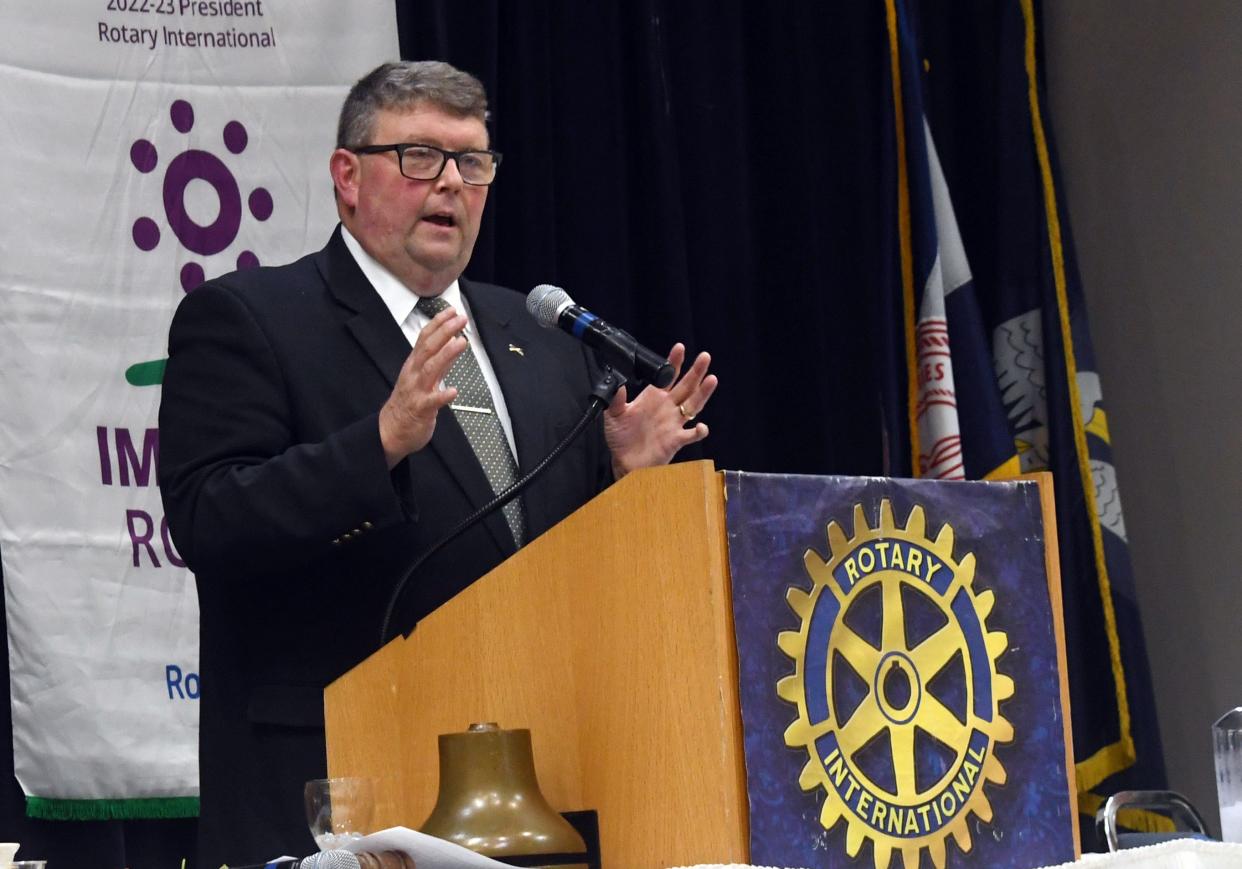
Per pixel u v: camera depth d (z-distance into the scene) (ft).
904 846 12.10
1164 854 12.94
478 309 21.85
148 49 31.19
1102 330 40.63
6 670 29.63
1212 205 37.47
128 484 29.86
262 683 18.61
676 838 11.63
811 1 40.42
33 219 29.78
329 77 32.48
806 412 38.17
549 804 12.42
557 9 36.94
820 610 12.07
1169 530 38.52
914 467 37.88
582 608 12.60
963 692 12.70
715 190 38.32
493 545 19.47
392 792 13.70
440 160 20.70
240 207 31.53
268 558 17.65
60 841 29.37
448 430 19.75
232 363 19.67
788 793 11.58
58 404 29.50
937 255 38.27
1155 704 37.55
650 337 36.96
